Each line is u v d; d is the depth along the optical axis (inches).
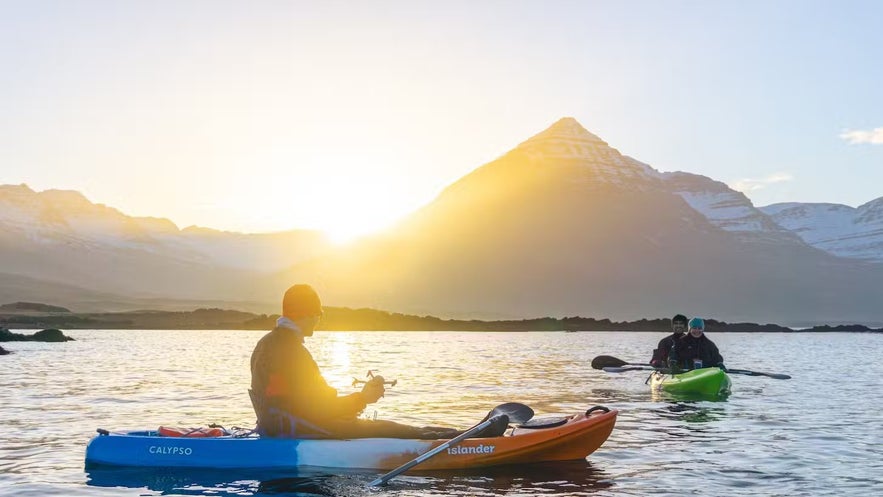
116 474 347.3
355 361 1200.2
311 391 355.3
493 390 733.9
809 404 632.4
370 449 352.8
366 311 4667.8
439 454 357.1
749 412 576.7
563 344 2078.0
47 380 820.6
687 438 453.1
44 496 311.7
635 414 560.7
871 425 510.9
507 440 364.2
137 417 534.9
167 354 1352.1
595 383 814.5
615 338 2748.5
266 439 356.5
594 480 339.9
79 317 3843.5
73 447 418.0
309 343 2004.2
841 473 360.8
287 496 310.8
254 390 363.3
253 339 2124.8
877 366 1189.7
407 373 949.8
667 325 5388.8
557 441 369.4
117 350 1491.1
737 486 333.4
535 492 318.3
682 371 760.3
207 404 608.1
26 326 3292.3
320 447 352.5
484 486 327.6
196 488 322.0
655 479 344.2
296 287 359.6
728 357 1489.9
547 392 715.4
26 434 462.3
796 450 416.5
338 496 311.0
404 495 311.6
